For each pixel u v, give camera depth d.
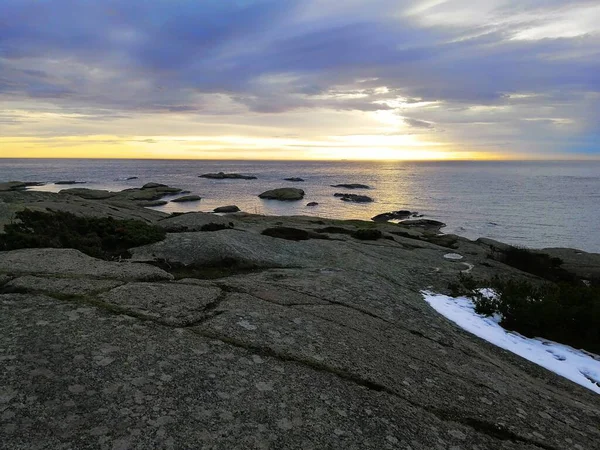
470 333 8.23
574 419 4.99
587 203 77.44
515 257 19.72
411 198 88.50
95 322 5.04
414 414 4.22
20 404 3.42
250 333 5.36
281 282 8.66
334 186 122.00
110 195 69.88
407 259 15.84
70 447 3.04
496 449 3.95
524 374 6.53
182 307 5.89
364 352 5.45
